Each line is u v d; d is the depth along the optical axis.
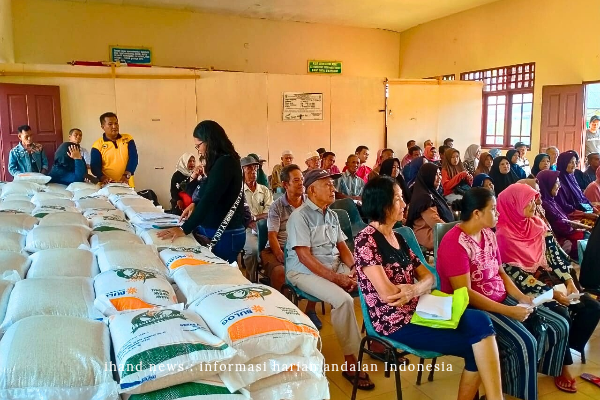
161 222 2.82
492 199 2.37
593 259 3.06
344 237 3.24
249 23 10.46
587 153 8.09
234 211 2.66
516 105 9.27
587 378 2.71
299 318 1.59
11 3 8.50
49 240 2.34
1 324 1.52
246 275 4.32
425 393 2.57
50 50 8.94
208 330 1.50
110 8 9.30
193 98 7.09
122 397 1.32
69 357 1.28
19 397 1.21
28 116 6.09
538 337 2.45
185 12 9.88
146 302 1.71
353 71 11.56
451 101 8.82
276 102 7.68
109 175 4.94
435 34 10.93
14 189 3.84
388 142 8.50
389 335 2.19
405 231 2.96
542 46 8.63
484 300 2.31
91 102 6.49
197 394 1.31
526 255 2.80
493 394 1.98
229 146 2.66
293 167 3.55
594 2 7.79
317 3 9.42
